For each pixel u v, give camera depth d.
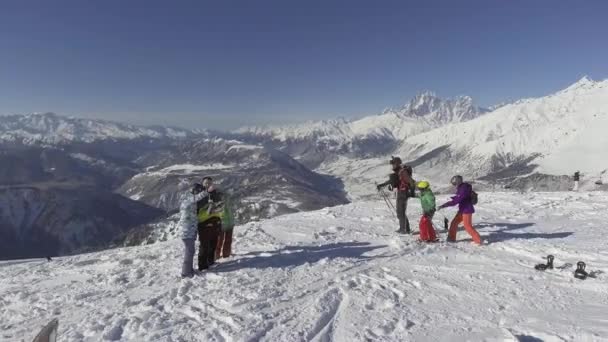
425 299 8.18
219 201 10.84
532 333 6.54
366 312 7.62
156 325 7.43
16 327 8.18
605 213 16.69
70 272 12.54
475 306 7.74
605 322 6.78
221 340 6.77
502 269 9.77
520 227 14.38
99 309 8.67
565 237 12.59
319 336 6.78
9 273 13.34
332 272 10.09
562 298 7.92
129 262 12.79
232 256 12.12
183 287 9.50
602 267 9.40
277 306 8.08
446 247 11.80
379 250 11.98
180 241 15.61
